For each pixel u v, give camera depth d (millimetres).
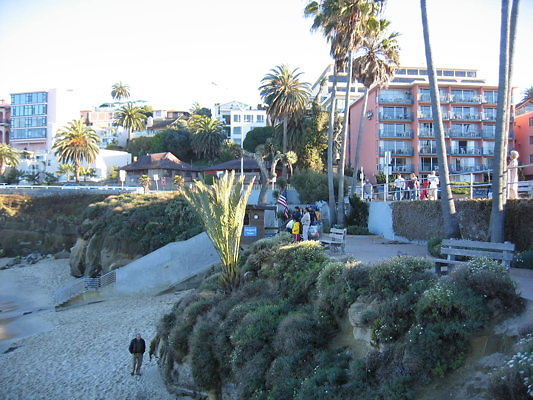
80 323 22203
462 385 6648
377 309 8734
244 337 10844
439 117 16969
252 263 15461
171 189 55344
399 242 23594
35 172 88000
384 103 55906
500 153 14273
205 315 13523
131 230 33625
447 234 16656
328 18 30656
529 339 6277
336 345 9523
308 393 8062
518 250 14203
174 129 90812
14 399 14438
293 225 20469
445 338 7176
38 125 114750
